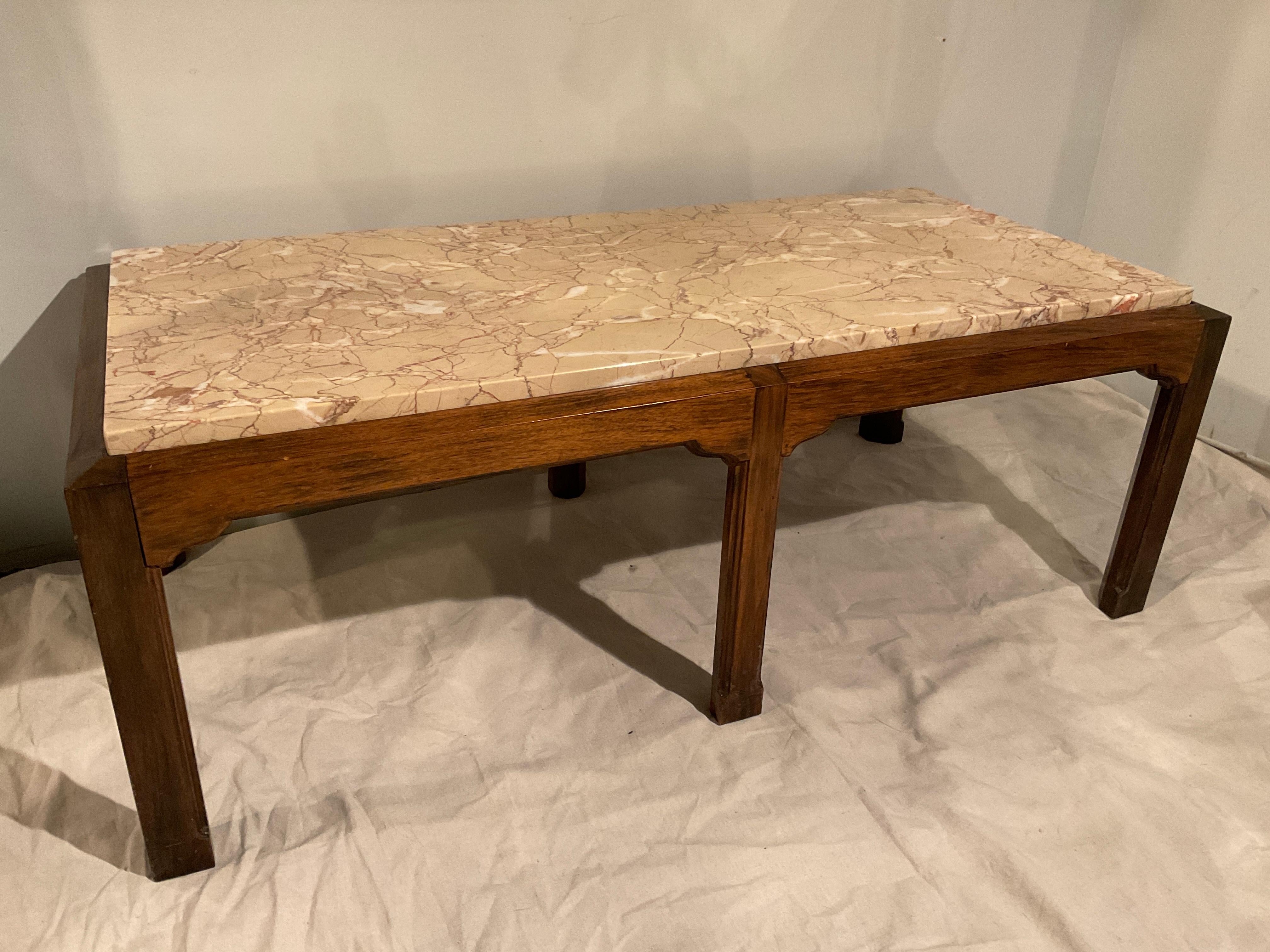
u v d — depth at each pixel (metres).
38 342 1.71
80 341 1.33
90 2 1.53
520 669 1.61
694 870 1.28
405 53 1.74
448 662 1.62
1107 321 1.46
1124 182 2.43
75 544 1.88
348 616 1.72
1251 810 1.38
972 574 1.88
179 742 1.18
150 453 1.06
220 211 1.74
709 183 2.10
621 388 1.22
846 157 2.20
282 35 1.66
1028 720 1.53
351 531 1.95
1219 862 1.30
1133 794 1.40
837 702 1.56
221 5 1.60
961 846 1.32
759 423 1.28
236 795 1.38
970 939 1.20
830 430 2.37
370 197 1.83
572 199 1.99
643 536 1.96
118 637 1.10
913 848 1.31
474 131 1.85
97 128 1.61
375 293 1.44
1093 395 2.49
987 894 1.25
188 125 1.66
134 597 1.09
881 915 1.23
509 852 1.30
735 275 1.53
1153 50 2.29
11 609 1.67
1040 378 1.43
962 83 2.24
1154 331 1.46
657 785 1.40
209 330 1.30
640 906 1.23
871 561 1.90
